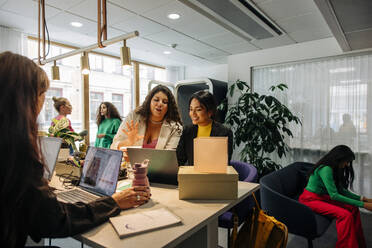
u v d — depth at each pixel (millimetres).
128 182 1550
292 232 1861
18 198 648
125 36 1645
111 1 2703
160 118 2035
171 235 851
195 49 4566
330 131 3697
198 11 2979
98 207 960
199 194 1227
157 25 3406
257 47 4262
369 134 3410
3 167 626
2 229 630
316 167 2188
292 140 4008
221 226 1713
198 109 1876
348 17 2367
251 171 1957
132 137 1947
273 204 1938
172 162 1402
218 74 6070
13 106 659
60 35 4137
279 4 2740
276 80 4246
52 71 2475
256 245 1368
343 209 1962
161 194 1313
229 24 3244
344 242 1878
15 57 710
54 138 1445
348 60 3574
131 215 997
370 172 3400
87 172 1362
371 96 3398
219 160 1255
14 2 2750
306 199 2213
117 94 5645
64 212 819
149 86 4379
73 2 2725
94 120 5215
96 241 808
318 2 2055
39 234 751
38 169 724
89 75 5070
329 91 3721
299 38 3762
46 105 4465
